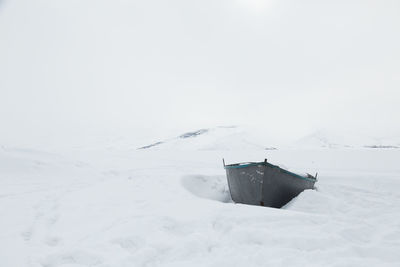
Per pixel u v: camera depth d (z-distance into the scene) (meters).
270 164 6.55
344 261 2.91
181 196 6.50
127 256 3.07
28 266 2.91
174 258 3.11
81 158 20.94
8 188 7.98
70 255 3.15
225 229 4.00
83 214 5.02
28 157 12.59
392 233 3.93
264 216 4.40
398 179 9.70
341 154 25.02
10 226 4.30
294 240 3.50
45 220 4.75
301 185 7.58
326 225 4.08
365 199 7.00
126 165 17.41
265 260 3.00
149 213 4.82
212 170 14.41
